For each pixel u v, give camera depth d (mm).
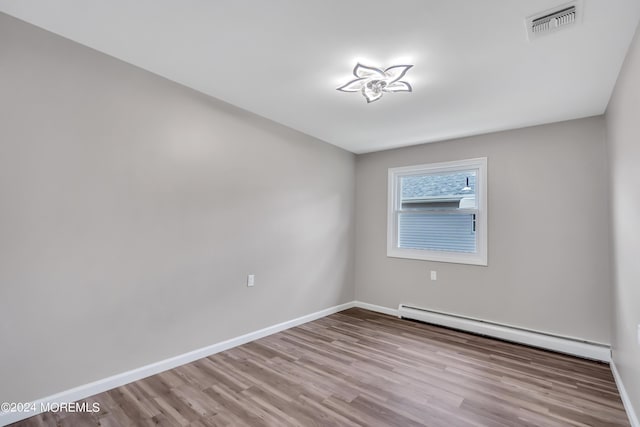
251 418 1915
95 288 2125
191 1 1615
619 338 2377
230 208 2975
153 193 2426
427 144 4090
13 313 1810
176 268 2564
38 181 1894
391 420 1921
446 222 3943
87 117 2090
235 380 2369
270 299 3377
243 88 2643
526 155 3381
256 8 1659
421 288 4039
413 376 2490
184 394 2162
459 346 3143
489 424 1897
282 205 3510
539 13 1635
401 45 1958
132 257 2307
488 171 3611
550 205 3225
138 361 2336
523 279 3338
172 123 2541
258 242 3238
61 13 1752
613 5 1557
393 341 3248
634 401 1890
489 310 3529
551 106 2832
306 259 3832
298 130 3678
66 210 2000
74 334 2035
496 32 1798
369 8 1633
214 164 2842
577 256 3068
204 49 2080
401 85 2391
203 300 2754
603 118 2988
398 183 4402
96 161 2129
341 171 4430
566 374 2564
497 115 3072
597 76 2271
